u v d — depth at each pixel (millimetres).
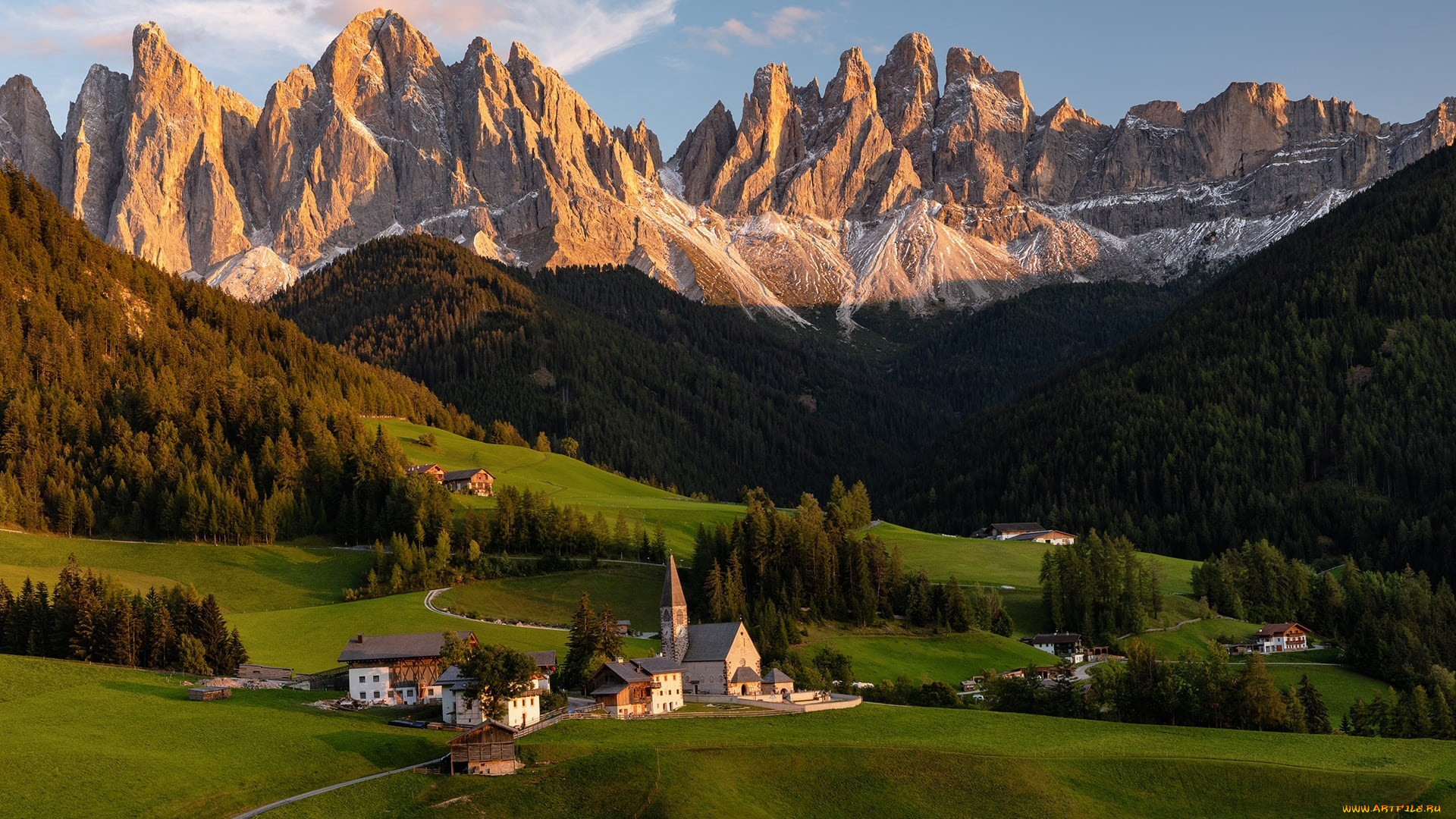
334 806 118250
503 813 120375
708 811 123250
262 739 134000
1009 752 146250
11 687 149875
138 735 133500
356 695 155625
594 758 131125
